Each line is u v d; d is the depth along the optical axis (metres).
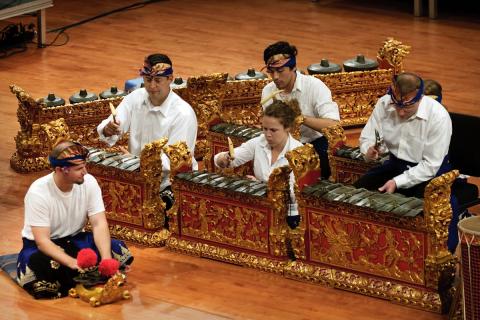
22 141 22.12
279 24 33.12
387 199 16.44
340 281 16.89
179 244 18.34
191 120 19.38
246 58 29.89
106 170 18.67
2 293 16.89
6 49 30.41
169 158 18.09
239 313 16.27
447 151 17.59
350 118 24.42
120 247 17.48
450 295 16.41
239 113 23.03
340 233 16.81
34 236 16.72
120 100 22.25
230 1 35.97
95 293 16.50
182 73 28.56
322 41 31.30
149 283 17.25
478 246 14.92
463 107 25.47
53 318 16.11
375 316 16.14
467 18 33.19
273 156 18.06
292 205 17.78
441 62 29.02
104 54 30.22
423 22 32.91
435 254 16.05
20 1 30.06
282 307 16.45
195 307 16.45
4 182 21.67
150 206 18.55
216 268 17.78
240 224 17.73
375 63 24.80
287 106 17.83
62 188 16.77
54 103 22.52
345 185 17.25
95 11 34.62
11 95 26.72
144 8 35.06
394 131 17.88
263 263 17.59
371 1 35.47
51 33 32.16
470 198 17.86
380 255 16.55
